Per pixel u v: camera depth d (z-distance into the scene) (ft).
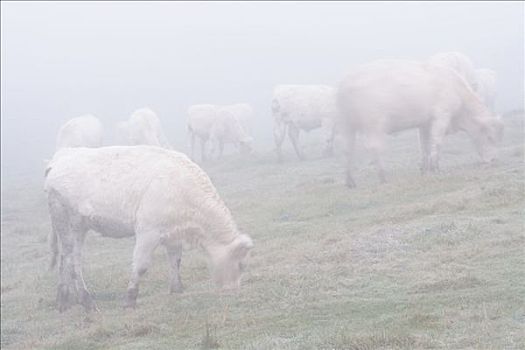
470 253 39.52
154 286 46.75
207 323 33.55
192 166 42.09
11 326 42.93
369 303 34.45
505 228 43.04
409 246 43.16
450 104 65.87
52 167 44.65
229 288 41.24
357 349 27.71
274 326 33.22
